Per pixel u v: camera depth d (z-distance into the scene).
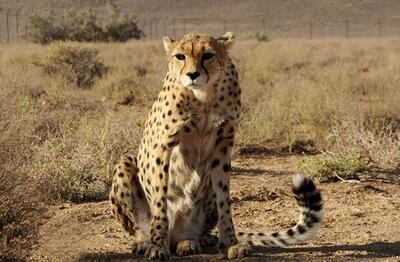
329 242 8.71
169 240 8.23
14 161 8.09
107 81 24.38
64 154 12.30
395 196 11.24
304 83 21.47
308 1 148.25
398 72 27.53
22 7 138.88
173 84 7.91
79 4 142.12
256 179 12.62
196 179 8.21
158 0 149.12
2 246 7.54
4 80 21.42
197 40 7.81
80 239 8.52
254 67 30.19
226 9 144.12
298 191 7.99
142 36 75.88
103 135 12.70
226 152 8.16
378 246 8.45
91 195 11.19
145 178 8.32
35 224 7.84
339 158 12.61
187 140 8.09
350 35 119.00
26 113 14.77
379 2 147.38
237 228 9.52
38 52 36.94
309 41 60.25
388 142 13.94
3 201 7.61
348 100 17.41
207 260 7.88
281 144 15.41
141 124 13.37
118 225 9.57
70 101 21.55
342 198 11.07
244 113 16.88
